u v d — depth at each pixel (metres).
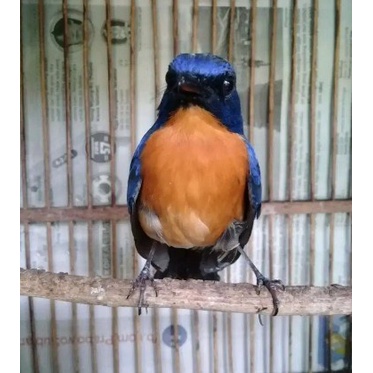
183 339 0.29
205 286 0.17
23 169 0.26
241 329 0.29
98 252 0.27
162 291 0.17
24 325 0.28
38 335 0.28
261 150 0.27
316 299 0.17
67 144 0.26
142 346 0.29
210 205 0.17
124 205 0.27
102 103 0.26
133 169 0.18
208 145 0.17
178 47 0.26
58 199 0.27
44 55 0.25
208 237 0.18
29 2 0.25
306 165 0.28
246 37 0.26
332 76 0.27
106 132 0.26
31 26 0.25
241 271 0.28
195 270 0.21
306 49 0.27
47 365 0.28
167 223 0.18
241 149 0.18
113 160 0.26
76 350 0.28
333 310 0.17
